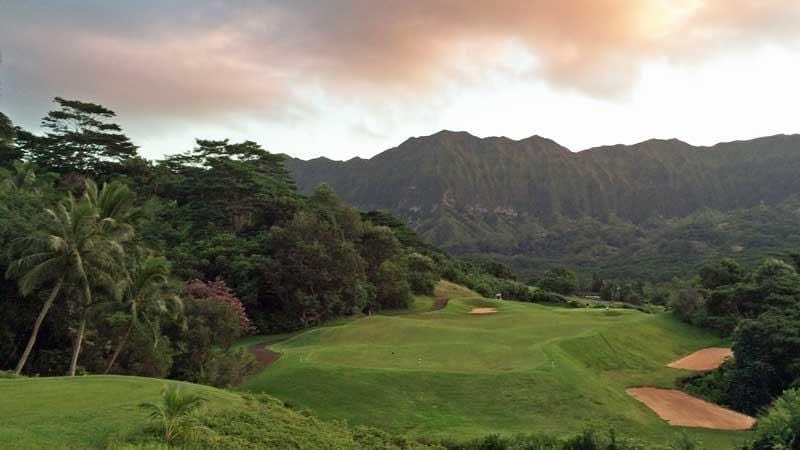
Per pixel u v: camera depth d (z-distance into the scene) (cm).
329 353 3519
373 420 2527
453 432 2405
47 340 3303
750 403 3662
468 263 14175
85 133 8050
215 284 5200
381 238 7269
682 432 2766
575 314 6388
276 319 5775
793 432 2245
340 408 2641
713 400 3766
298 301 5769
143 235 6169
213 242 6512
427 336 4194
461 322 5238
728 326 5888
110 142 8150
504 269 14312
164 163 9444
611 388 3384
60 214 3112
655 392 3653
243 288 5669
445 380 2941
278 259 5984
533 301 10262
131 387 1941
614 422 2742
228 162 8075
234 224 7925
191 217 7525
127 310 3244
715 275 7112
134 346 3325
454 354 3494
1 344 3058
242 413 1858
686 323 6253
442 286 9650
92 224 3084
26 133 7769
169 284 3438
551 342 3916
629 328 5166
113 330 3291
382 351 3572
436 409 2667
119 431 1485
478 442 2245
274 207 7850
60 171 7688
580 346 4062
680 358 4844
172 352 3359
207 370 3281
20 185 5416
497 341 3994
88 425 1512
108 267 3092
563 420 2659
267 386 2962
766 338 3922
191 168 9225
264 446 1600
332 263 6116
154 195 8000
